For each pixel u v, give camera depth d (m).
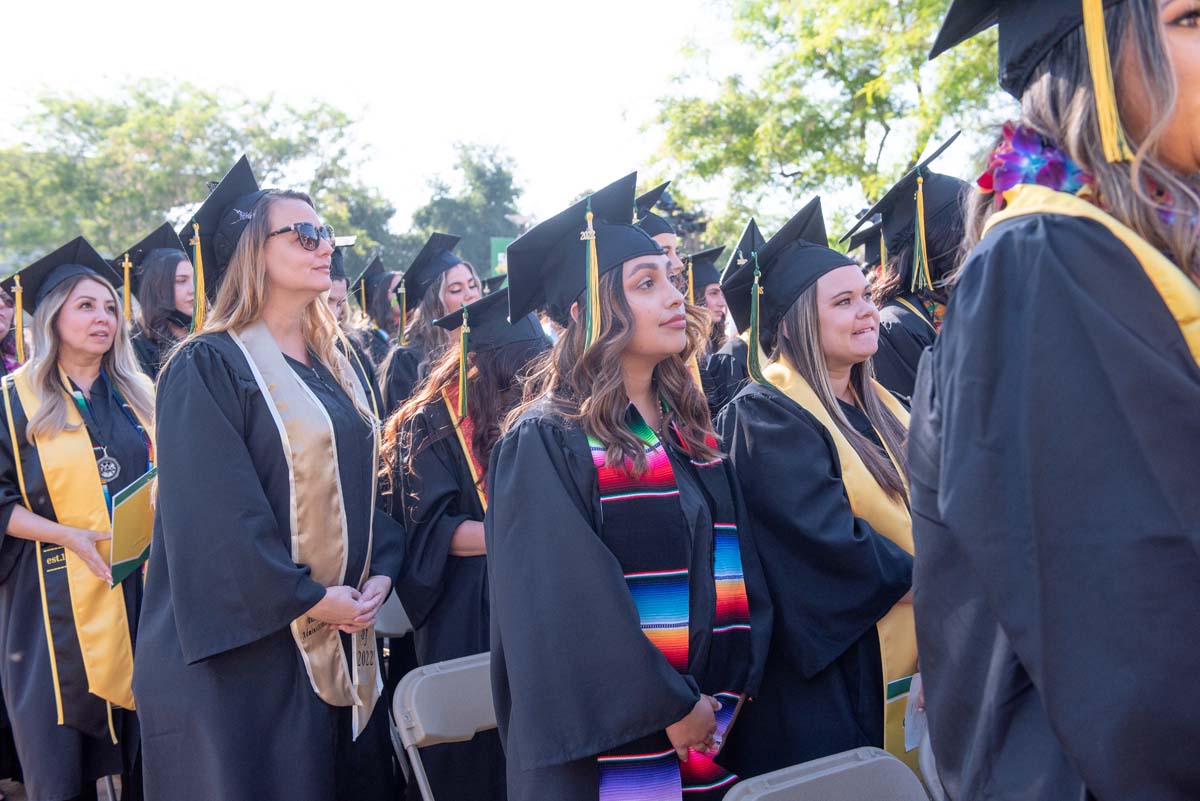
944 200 4.05
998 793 1.23
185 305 5.12
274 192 2.99
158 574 2.89
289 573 2.70
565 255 2.54
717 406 4.20
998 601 1.13
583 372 2.38
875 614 2.66
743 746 2.81
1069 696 1.07
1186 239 1.14
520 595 2.13
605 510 2.24
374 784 3.08
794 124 14.25
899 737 2.75
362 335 6.84
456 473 3.59
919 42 11.62
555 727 2.07
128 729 3.85
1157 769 1.04
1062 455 1.09
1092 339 1.09
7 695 3.71
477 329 3.67
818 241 3.16
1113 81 1.17
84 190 35.72
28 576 3.73
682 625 2.25
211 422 2.72
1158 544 1.04
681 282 4.15
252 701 2.75
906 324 4.03
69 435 3.72
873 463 2.86
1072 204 1.17
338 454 2.96
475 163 61.28
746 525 2.65
